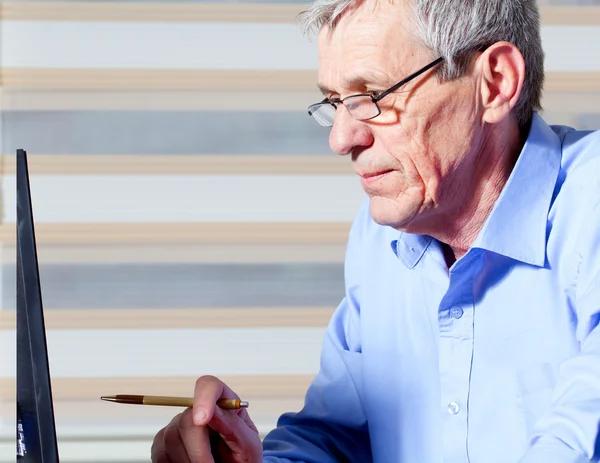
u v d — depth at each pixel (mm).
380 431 1390
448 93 1119
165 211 2779
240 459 1139
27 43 2740
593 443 880
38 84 2748
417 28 1096
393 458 1376
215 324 2799
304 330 2816
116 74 2760
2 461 2742
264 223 2793
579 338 1144
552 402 991
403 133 1124
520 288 1234
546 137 1238
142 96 2771
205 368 2809
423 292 1351
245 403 1104
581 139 1272
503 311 1242
